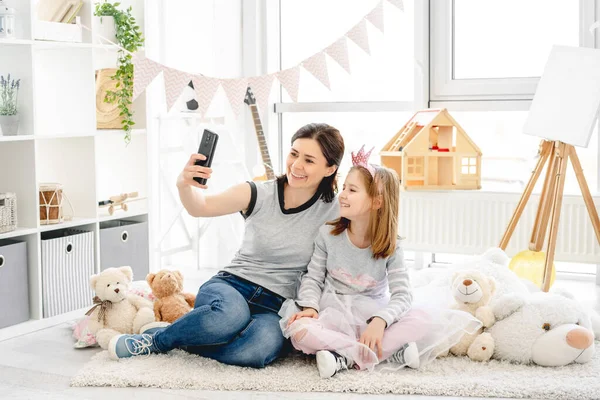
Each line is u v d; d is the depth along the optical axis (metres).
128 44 3.09
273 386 2.04
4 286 2.61
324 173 2.32
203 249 3.97
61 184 2.93
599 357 2.25
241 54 3.88
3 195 2.62
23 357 2.38
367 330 2.17
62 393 2.03
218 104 3.89
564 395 1.95
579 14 3.37
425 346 2.20
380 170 2.27
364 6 3.74
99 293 2.49
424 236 3.53
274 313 2.33
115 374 2.12
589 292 3.30
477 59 3.61
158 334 2.27
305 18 3.87
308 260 2.38
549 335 2.19
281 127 3.98
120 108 3.11
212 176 3.79
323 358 2.08
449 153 3.42
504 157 3.57
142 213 3.21
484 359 2.22
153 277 2.59
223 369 2.15
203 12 3.88
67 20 2.88
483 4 3.58
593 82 2.79
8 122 2.63
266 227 2.37
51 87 3.04
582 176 2.86
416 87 3.62
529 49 3.52
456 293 2.33
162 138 3.77
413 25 3.64
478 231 3.45
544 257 3.04
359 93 3.79
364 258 2.30
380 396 1.98
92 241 2.97
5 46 2.71
